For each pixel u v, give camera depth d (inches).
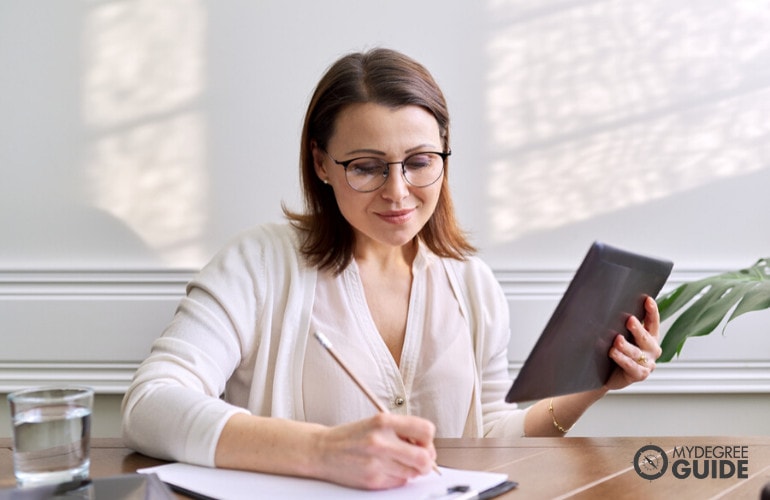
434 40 84.1
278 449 39.6
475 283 62.9
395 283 60.7
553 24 84.7
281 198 84.3
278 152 84.1
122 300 83.7
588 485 38.4
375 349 57.5
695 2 85.3
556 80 84.8
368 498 35.9
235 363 55.5
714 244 86.0
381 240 54.1
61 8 83.4
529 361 44.1
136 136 83.9
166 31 83.6
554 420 57.2
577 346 46.3
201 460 41.1
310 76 83.9
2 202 83.9
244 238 59.8
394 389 57.5
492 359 64.1
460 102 84.5
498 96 84.7
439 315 60.4
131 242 84.2
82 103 83.7
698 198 85.7
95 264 84.0
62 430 36.8
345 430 38.6
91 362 84.0
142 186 84.0
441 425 58.7
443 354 59.3
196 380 49.9
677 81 85.4
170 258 84.2
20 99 83.6
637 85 85.2
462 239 62.9
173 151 84.0
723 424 86.2
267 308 57.4
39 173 83.9
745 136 85.9
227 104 83.9
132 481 35.7
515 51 84.6
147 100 83.8
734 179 85.8
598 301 45.4
